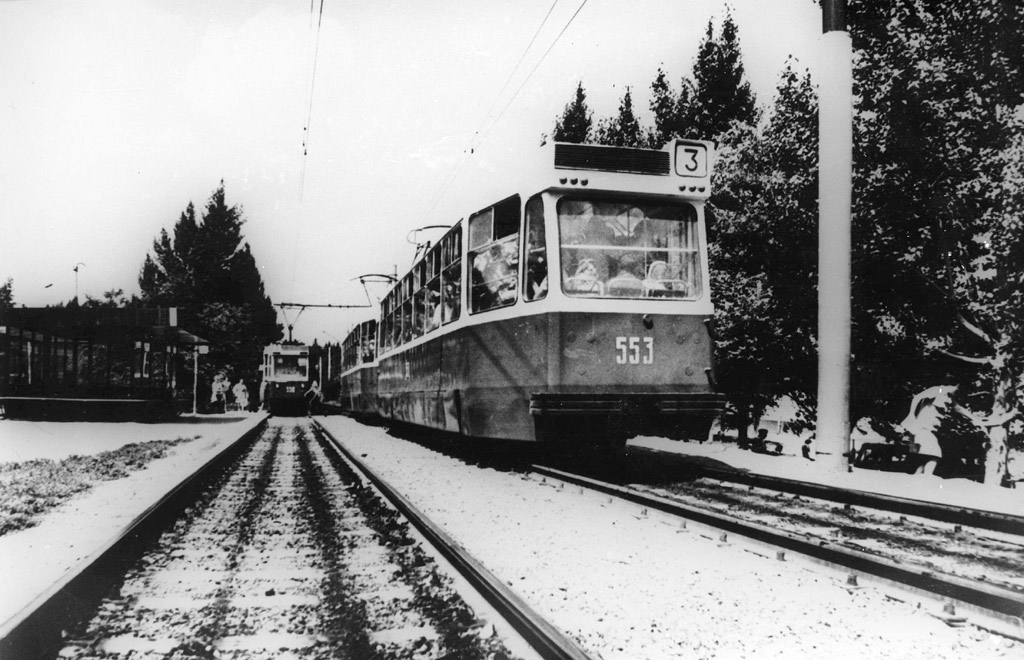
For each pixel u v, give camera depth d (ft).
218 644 13.78
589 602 16.15
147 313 89.45
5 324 86.89
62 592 14.25
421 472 38.52
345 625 14.55
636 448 50.57
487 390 35.58
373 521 24.94
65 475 37.96
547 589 17.06
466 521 24.82
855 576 17.52
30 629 12.80
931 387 38.93
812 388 46.93
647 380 32.09
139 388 91.86
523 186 33.76
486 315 35.94
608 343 31.81
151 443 57.52
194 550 21.30
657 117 68.95
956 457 36.55
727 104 66.13
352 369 105.40
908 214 36.68
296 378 137.39
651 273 32.81
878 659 13.26
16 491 32.19
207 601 16.47
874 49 36.81
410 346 52.95
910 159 35.63
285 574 18.62
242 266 163.84
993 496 28.55
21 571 19.13
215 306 153.58
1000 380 33.27
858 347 40.75
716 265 46.50
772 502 29.01
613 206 32.83
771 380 47.83
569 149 32.45
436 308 45.01
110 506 29.19
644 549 20.85
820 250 36.17
